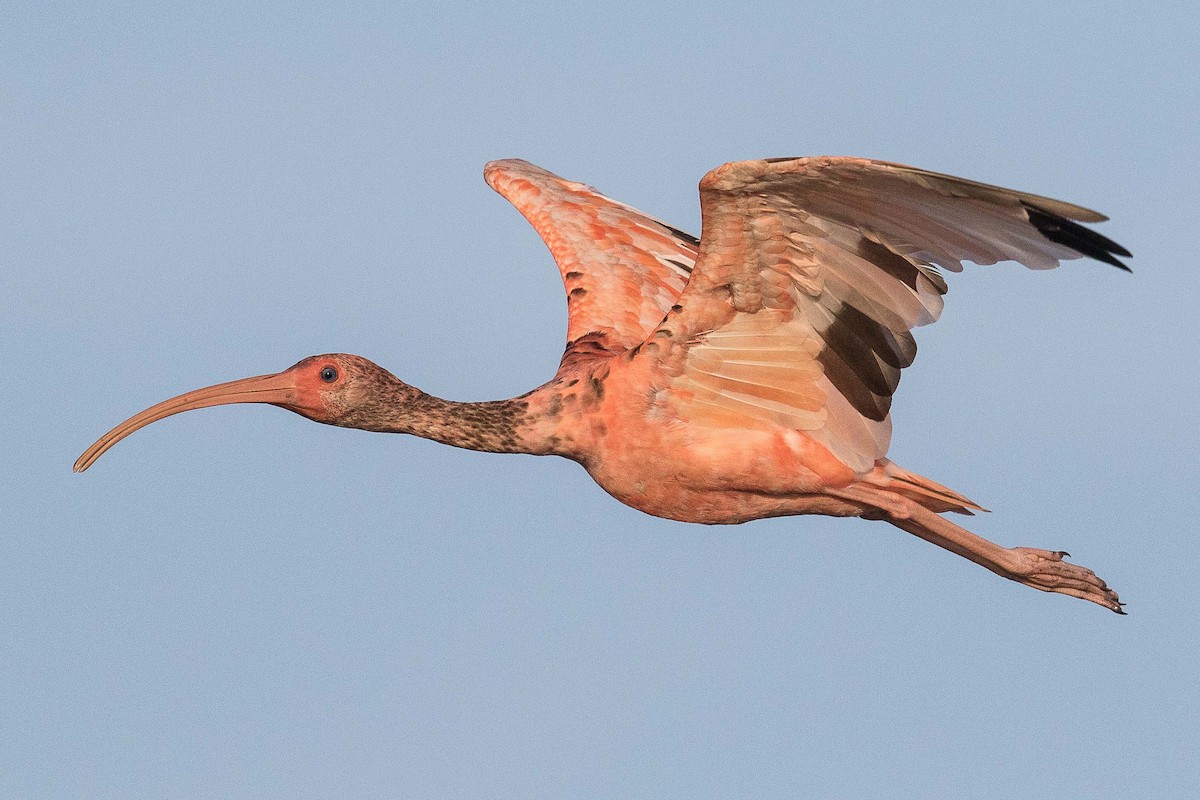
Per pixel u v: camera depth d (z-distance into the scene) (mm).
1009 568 14430
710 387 13523
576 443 14016
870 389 13242
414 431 14547
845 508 13992
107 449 14867
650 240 16438
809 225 12461
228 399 14766
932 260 12438
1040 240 11617
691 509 14016
